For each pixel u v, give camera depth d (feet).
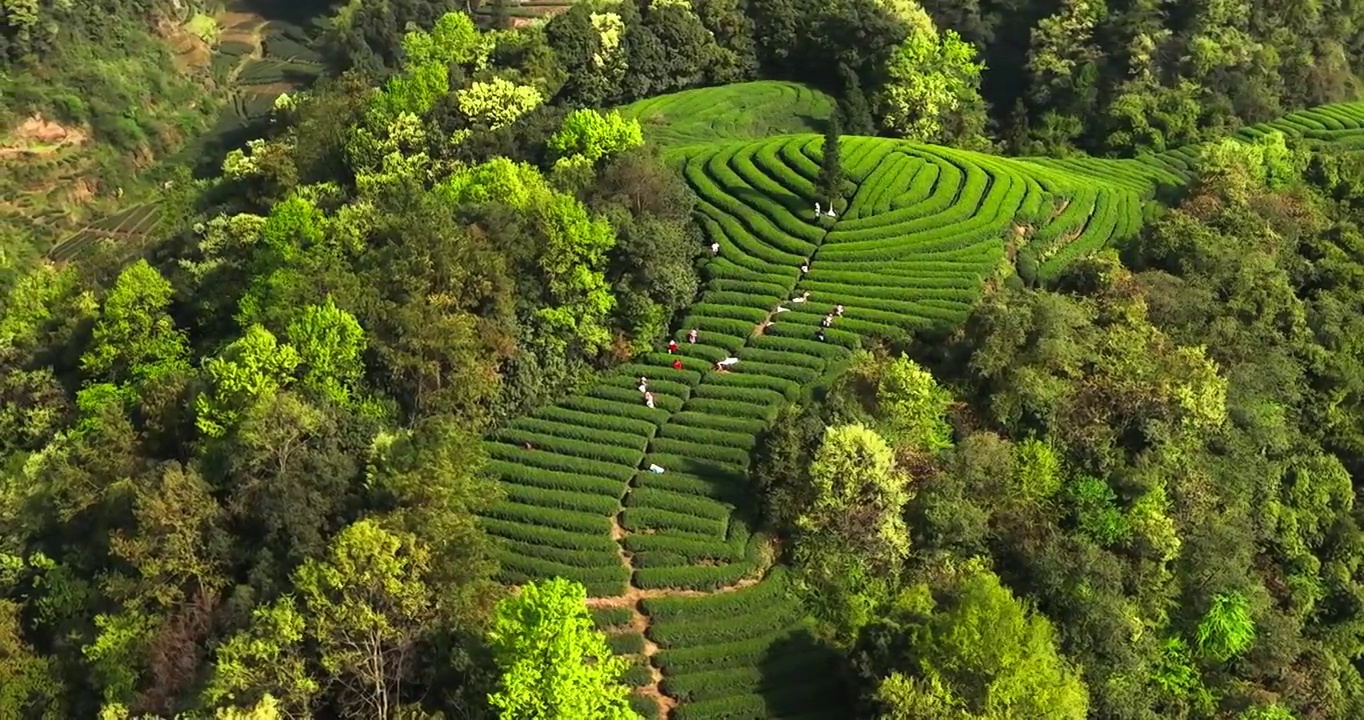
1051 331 246.47
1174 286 274.57
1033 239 310.24
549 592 168.04
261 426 212.02
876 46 435.53
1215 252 283.38
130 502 219.20
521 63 413.80
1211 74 408.87
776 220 322.96
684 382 264.31
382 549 179.42
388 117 388.57
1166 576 218.38
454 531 193.47
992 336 247.29
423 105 391.24
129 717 184.34
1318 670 223.71
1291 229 311.68
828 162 313.12
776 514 222.89
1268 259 287.07
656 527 227.40
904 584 212.64
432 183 355.56
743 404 252.83
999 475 223.51
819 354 264.72
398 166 362.53
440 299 248.93
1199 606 219.41
